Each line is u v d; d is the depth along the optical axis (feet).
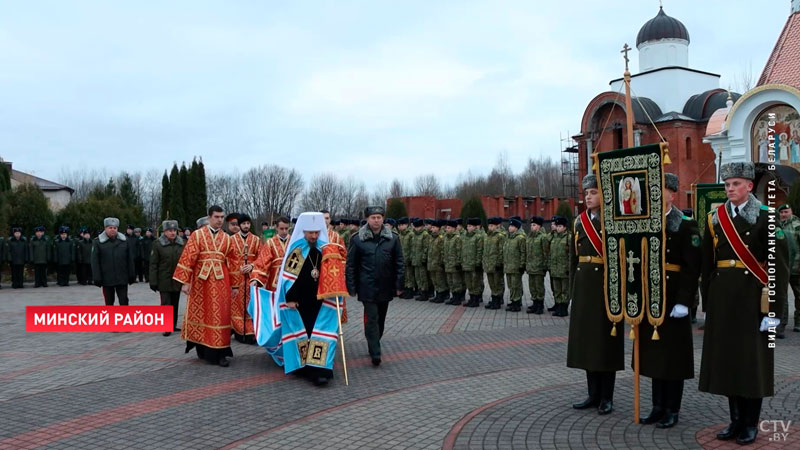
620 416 21.31
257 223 240.94
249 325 36.96
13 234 77.51
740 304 18.24
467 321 43.91
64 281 80.02
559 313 45.57
